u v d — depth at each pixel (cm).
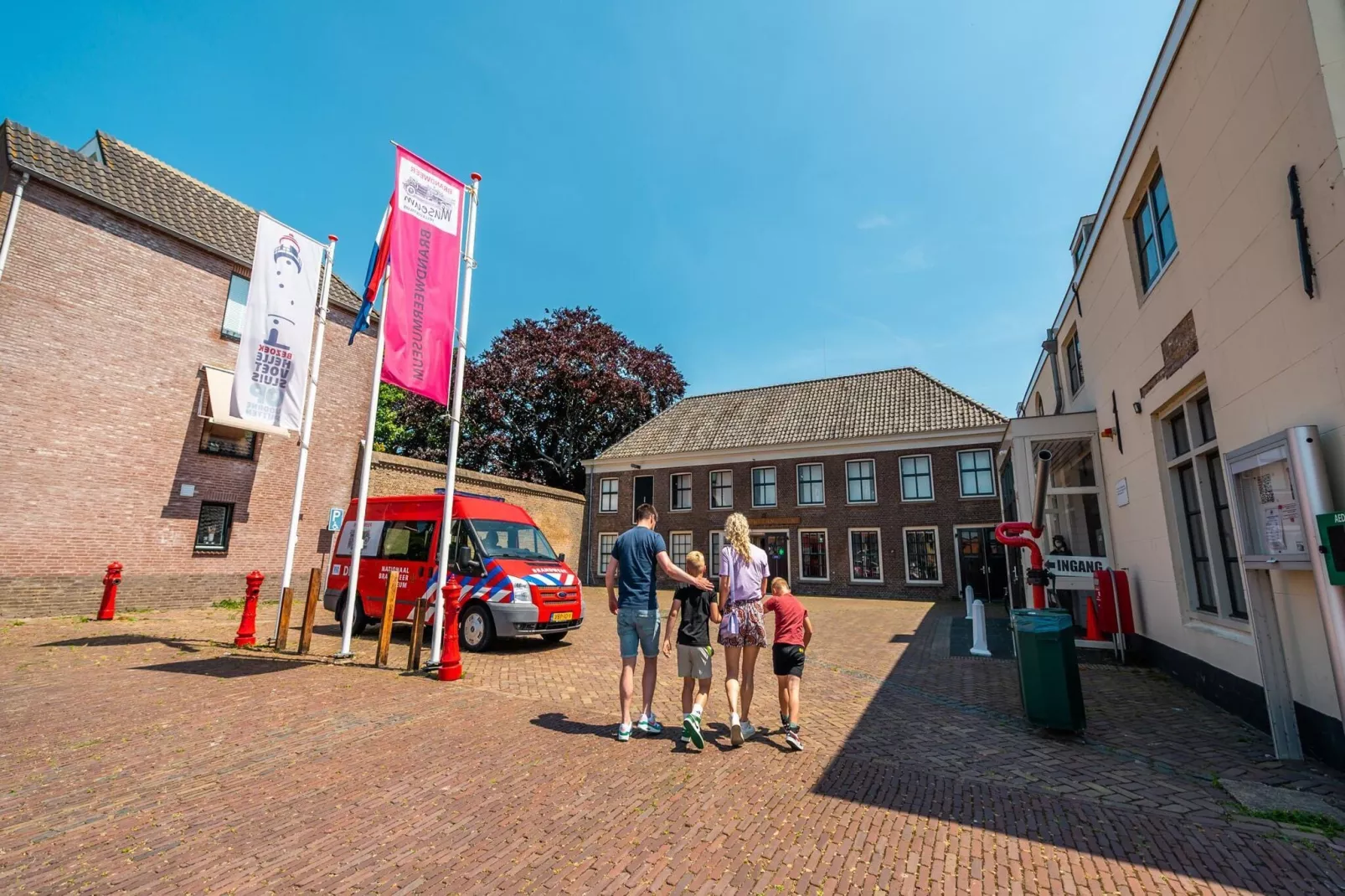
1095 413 920
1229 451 503
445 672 680
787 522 2319
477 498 1003
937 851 303
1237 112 479
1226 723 525
